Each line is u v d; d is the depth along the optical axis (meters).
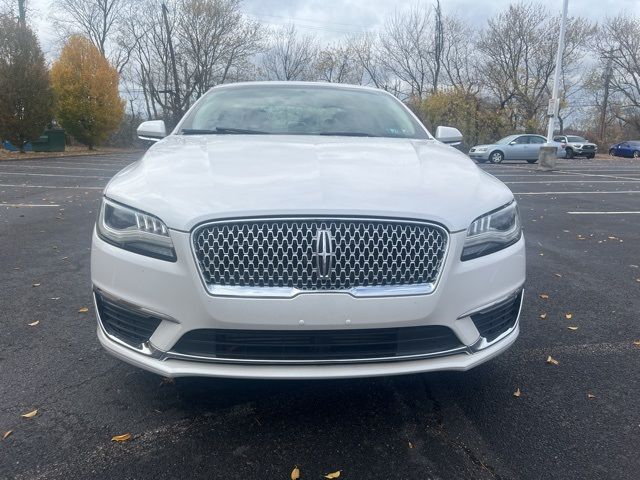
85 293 4.30
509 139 25.08
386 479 2.10
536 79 41.28
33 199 9.77
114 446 2.28
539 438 2.39
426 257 2.21
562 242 6.60
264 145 2.98
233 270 2.13
